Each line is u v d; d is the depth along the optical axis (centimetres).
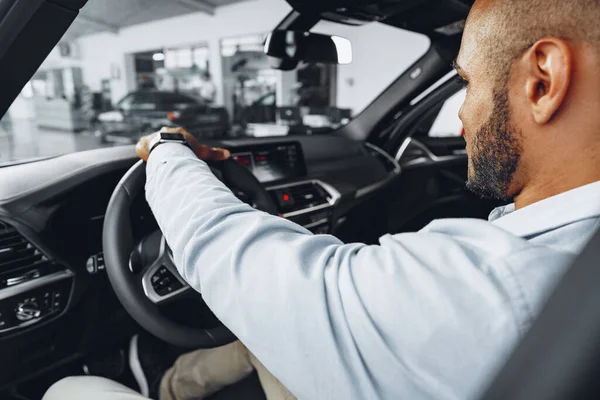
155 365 139
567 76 30
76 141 1193
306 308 34
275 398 111
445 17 161
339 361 33
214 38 1398
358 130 226
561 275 27
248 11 1280
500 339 29
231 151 164
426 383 31
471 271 31
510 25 33
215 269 39
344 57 146
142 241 95
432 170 244
